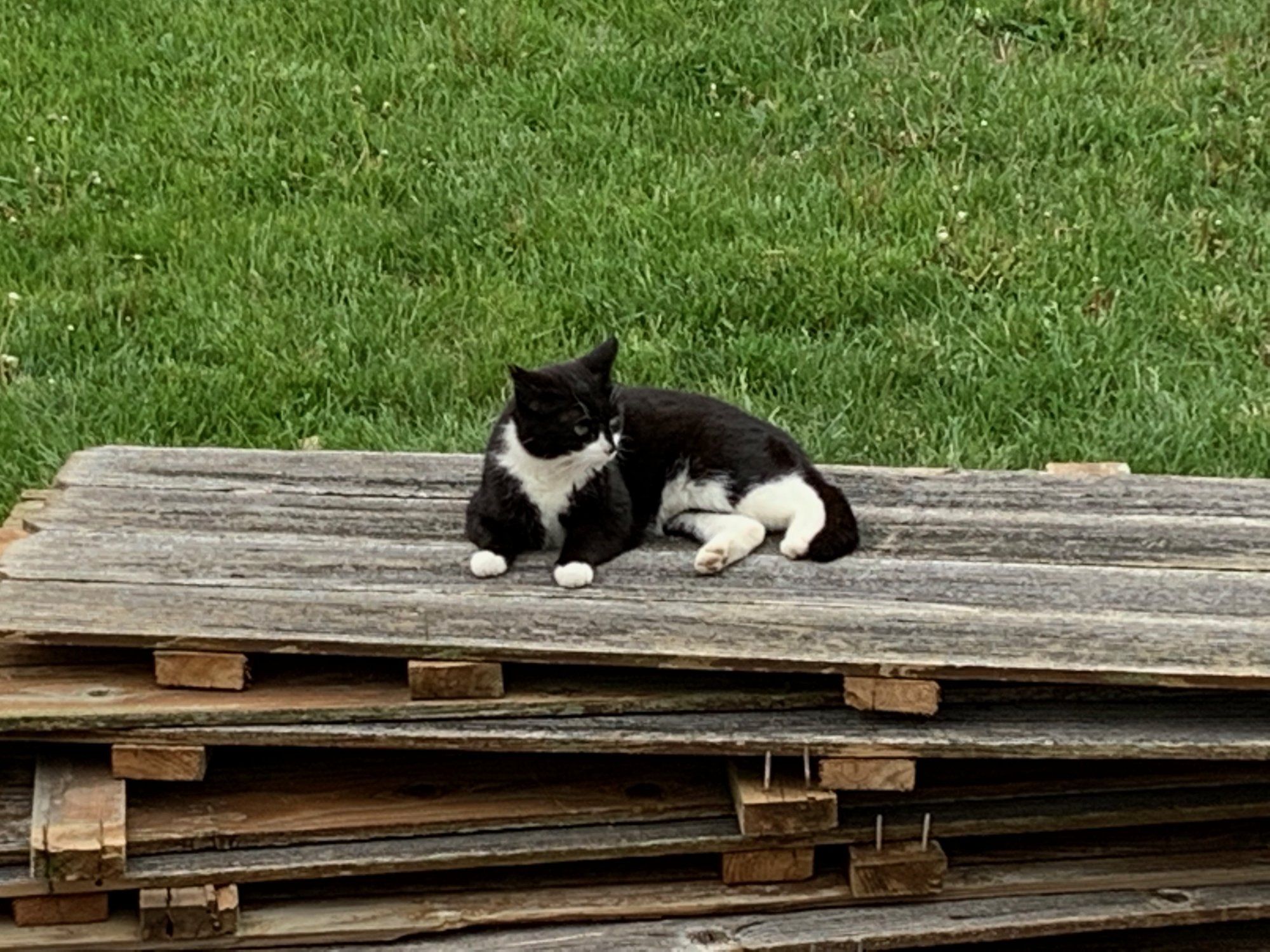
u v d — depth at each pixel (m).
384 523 3.29
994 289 4.38
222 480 3.40
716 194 4.62
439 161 4.80
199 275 4.45
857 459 3.95
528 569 3.18
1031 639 3.04
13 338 4.23
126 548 3.19
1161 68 5.11
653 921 3.03
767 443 3.29
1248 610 3.11
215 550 3.19
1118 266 4.45
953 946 3.13
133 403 4.05
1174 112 4.93
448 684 3.02
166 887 2.96
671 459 3.29
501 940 3.01
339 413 4.08
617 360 4.18
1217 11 5.42
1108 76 5.08
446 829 3.04
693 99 5.10
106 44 5.33
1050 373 4.12
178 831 2.99
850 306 4.33
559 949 2.99
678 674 3.08
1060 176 4.72
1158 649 3.03
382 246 4.54
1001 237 4.49
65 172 4.75
